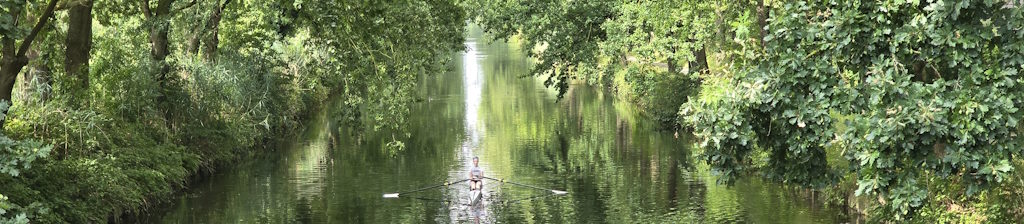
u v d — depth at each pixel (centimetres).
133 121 2848
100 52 2892
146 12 2962
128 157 2527
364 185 3009
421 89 6669
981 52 1269
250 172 3203
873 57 1283
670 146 3778
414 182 3066
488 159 3572
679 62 3759
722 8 2850
